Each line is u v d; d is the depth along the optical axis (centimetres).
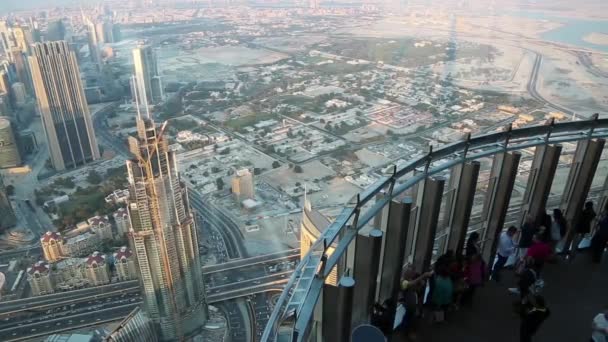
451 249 634
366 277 452
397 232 498
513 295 659
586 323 609
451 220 630
